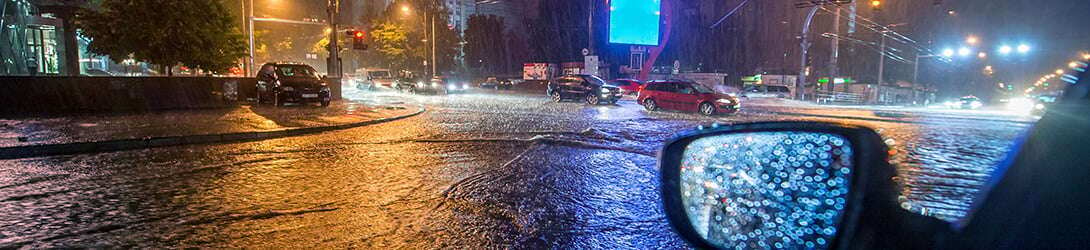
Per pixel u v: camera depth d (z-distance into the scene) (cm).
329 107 1977
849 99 4319
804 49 4056
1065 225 96
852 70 6275
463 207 548
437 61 5759
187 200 565
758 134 162
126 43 1784
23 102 1533
